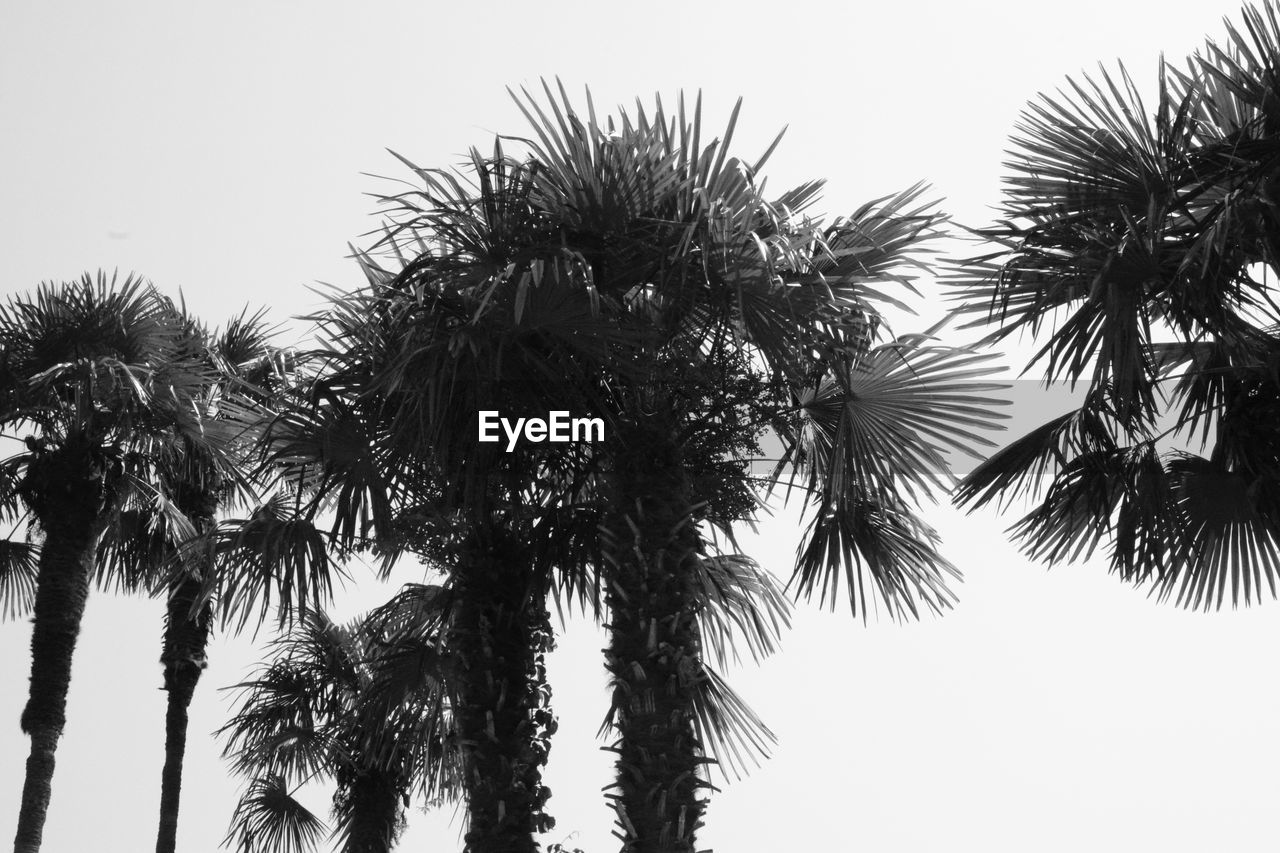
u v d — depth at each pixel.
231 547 7.85
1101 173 6.98
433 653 8.52
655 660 6.46
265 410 8.06
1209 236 6.38
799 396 7.78
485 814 7.04
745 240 6.66
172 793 13.98
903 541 8.38
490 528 7.66
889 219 7.18
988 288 7.45
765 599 8.86
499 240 6.76
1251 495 7.59
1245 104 7.35
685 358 6.97
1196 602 8.20
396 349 7.03
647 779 6.26
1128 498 8.03
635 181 6.73
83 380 11.84
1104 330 6.85
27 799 11.81
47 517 12.37
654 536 6.68
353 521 7.72
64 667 12.13
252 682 13.62
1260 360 7.37
